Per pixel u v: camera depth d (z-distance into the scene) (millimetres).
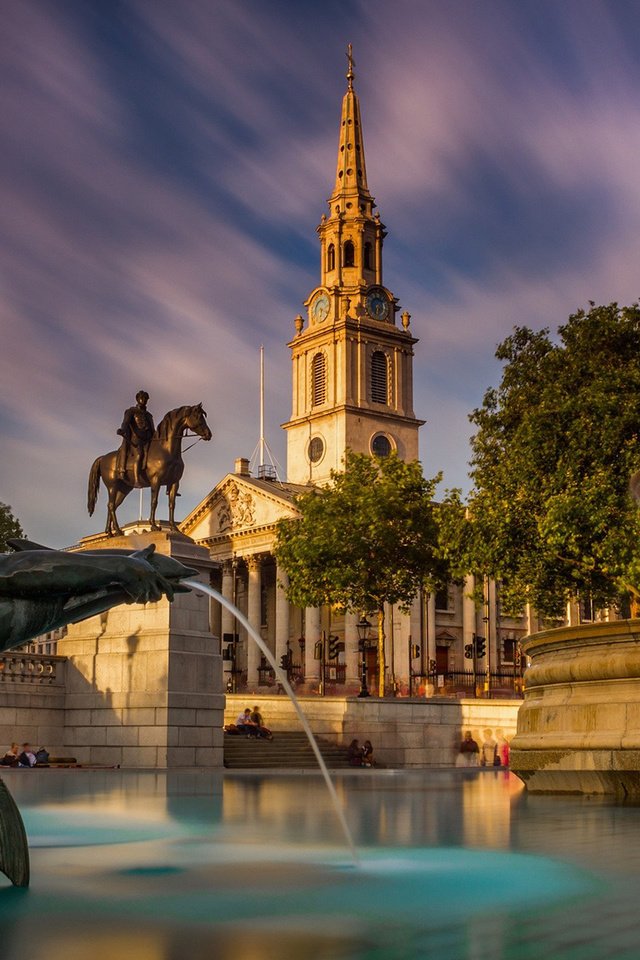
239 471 111500
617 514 35031
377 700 52188
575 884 6773
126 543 37312
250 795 17828
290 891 6590
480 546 40406
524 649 18219
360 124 130500
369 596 61906
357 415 118875
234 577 106688
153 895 6477
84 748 37594
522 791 18578
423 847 8922
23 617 6914
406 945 4863
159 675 36219
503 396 44750
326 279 126625
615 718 15680
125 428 38406
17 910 5938
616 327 41594
